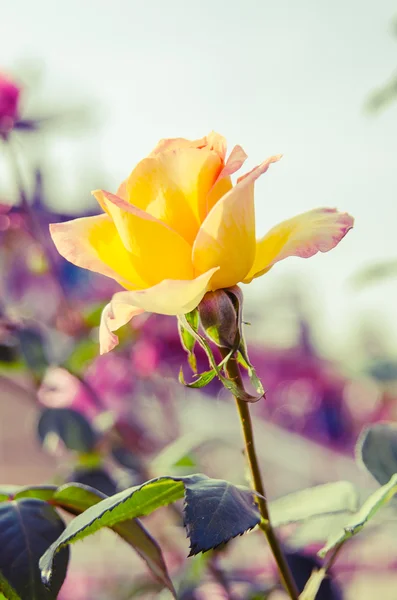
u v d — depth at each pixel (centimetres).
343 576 83
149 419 100
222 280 47
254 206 47
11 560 49
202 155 47
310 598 50
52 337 90
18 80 92
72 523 47
